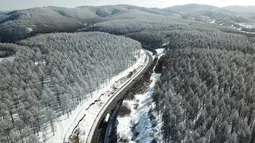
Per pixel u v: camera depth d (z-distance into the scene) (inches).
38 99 3174.2
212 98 2733.8
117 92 4133.9
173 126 2395.4
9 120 2669.8
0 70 3737.7
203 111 2481.5
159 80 3767.2
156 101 3144.7
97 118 3238.2
